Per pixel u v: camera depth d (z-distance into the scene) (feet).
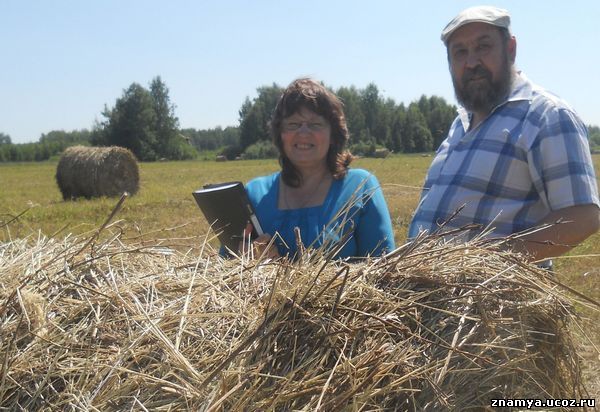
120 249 8.61
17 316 7.11
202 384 6.28
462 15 11.50
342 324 7.07
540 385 8.55
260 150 230.07
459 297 7.91
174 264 8.57
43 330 6.92
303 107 10.76
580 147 10.50
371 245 10.65
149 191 79.56
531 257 9.25
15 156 315.17
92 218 47.62
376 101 183.62
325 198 11.09
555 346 8.85
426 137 150.30
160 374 6.61
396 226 36.24
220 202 10.63
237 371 6.41
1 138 433.89
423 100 185.57
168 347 6.66
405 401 7.16
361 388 6.79
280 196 11.54
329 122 10.92
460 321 7.70
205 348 6.88
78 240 9.07
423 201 12.44
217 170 142.51
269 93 246.68
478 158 11.35
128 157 80.69
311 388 6.56
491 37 11.34
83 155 79.00
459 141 12.07
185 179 108.78
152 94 272.72
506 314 8.23
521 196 11.05
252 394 6.39
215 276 8.03
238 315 7.16
